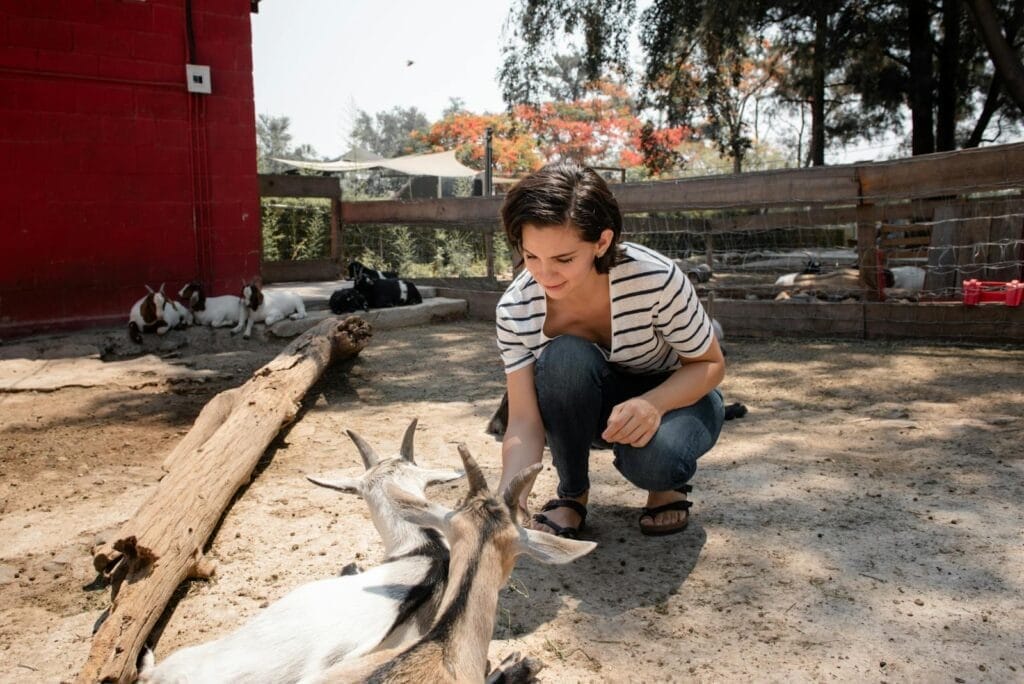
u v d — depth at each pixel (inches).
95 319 397.1
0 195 368.8
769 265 611.8
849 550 142.0
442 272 754.8
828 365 297.0
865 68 834.2
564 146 1560.0
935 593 126.8
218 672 91.2
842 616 121.3
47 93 376.2
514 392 136.7
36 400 272.4
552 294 109.5
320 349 270.7
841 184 357.1
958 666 108.1
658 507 150.3
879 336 345.1
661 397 124.1
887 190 347.6
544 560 91.0
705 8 750.5
